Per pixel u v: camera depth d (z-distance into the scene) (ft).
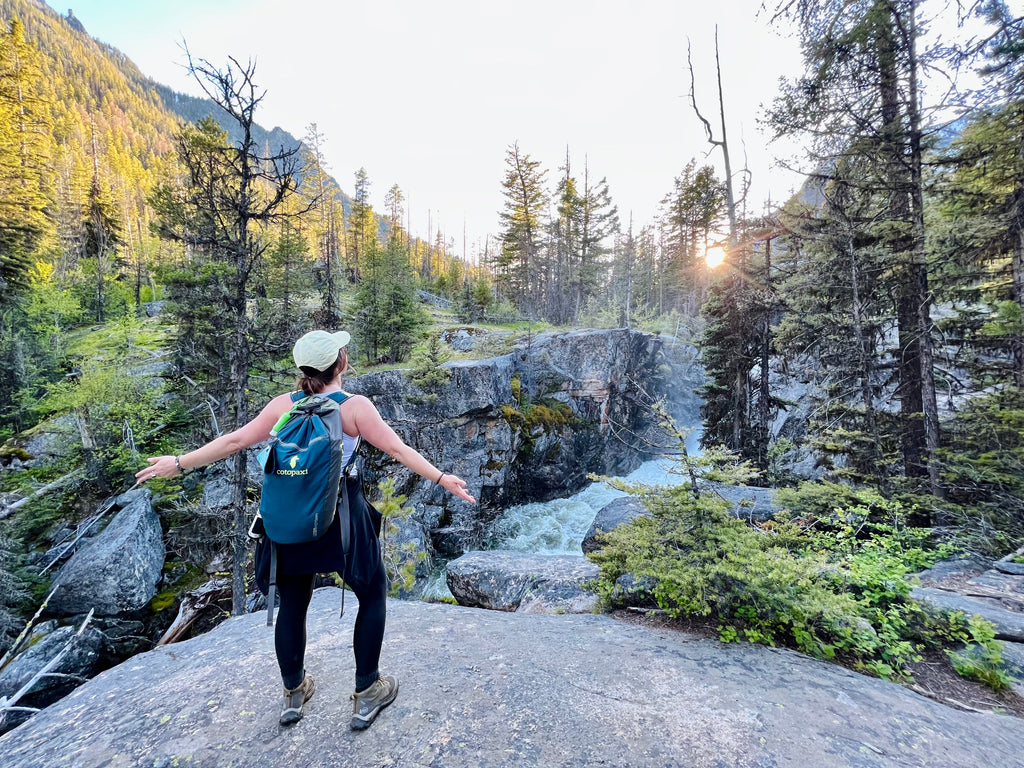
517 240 157.17
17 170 73.97
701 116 46.19
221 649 10.03
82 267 131.75
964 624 11.84
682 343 96.84
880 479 29.73
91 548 40.01
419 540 48.44
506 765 5.93
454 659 9.12
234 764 5.92
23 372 72.74
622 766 6.00
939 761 6.49
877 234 30.86
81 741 6.66
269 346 35.60
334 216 170.30
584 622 12.00
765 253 44.98
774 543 12.36
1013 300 27.17
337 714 6.90
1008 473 25.03
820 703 7.88
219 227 32.83
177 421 57.82
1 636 32.86
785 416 58.03
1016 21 23.12
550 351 79.97
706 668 9.13
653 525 13.01
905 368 32.68
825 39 30.48
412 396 61.41
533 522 64.75
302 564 5.83
